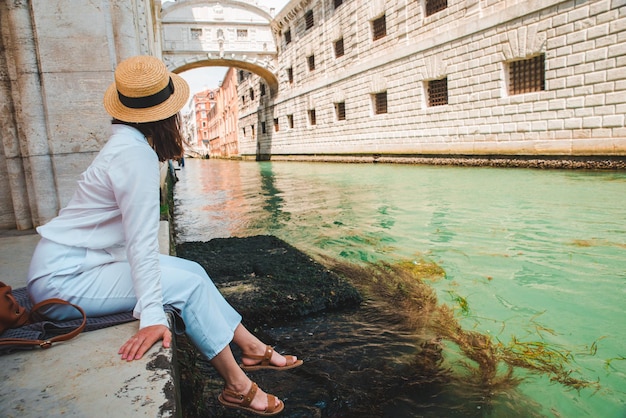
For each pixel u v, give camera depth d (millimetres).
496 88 12477
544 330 2629
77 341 1540
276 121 31422
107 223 1628
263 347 1948
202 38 28797
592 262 3828
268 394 1853
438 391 2000
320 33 22953
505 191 7758
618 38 9320
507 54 11922
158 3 20969
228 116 47312
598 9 9586
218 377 2188
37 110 3703
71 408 1171
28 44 3623
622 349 2371
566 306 2973
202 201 10273
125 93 1581
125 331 1606
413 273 3828
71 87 3746
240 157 41719
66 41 3691
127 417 1129
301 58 25844
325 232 5832
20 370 1364
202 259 4086
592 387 2027
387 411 1866
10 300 1539
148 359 1406
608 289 3230
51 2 3621
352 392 1978
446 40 13953
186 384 1985
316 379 2098
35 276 1581
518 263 3924
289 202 8852
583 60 10062
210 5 28484
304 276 3461
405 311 2955
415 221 6000
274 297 2994
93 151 3871
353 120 20500
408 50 15820
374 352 2365
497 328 2674
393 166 16141
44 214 3807
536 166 11523
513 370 2178
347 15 19953
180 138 1728
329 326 2738
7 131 3725
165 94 1636
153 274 1531
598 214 5527
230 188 12742
